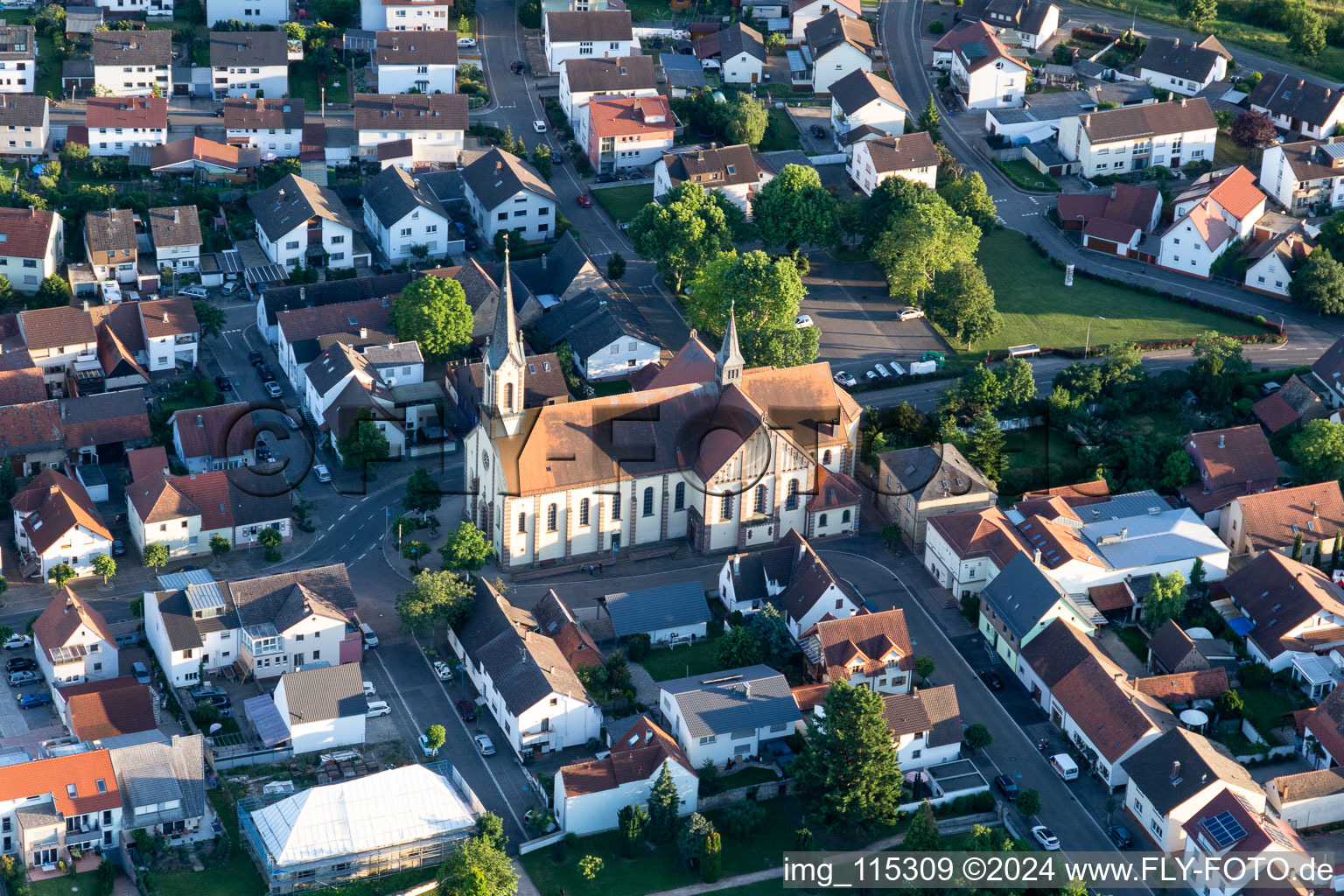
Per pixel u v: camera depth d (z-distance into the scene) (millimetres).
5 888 193250
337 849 197625
